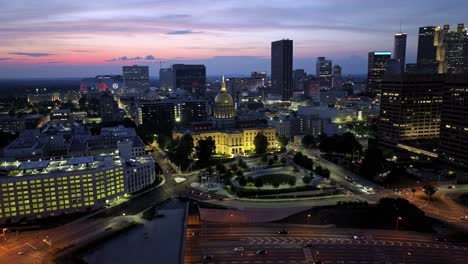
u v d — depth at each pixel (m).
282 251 197.88
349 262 186.88
